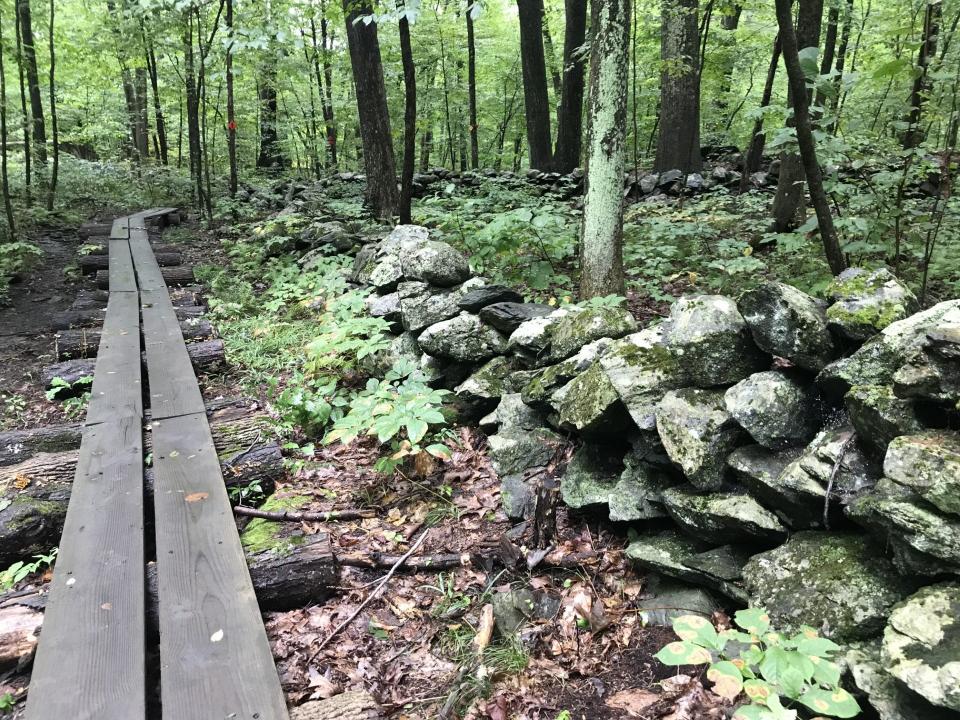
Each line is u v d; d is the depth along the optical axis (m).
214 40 12.18
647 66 11.34
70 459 3.44
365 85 9.68
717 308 2.54
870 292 2.23
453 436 3.82
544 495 3.02
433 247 4.95
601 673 2.20
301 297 6.64
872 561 1.92
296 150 20.78
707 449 2.38
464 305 4.31
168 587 2.40
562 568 2.73
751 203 8.06
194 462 3.33
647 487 2.73
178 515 2.85
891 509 1.74
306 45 9.19
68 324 6.36
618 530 2.88
